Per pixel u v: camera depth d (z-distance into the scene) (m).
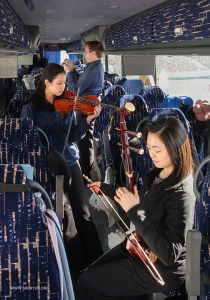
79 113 3.56
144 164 2.89
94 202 4.02
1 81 5.57
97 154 4.50
